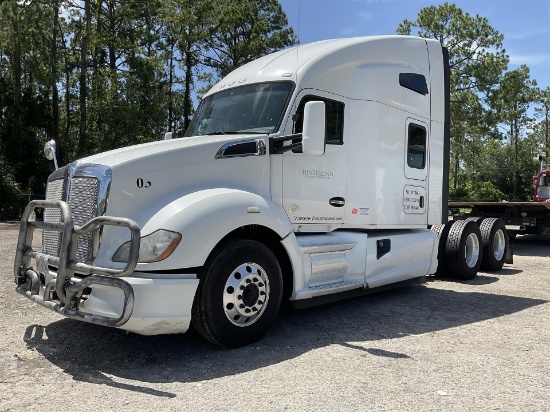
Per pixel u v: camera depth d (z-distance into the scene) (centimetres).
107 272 404
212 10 3469
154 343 489
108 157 479
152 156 475
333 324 567
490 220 985
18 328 526
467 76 3234
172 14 3416
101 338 500
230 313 470
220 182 510
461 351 469
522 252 1312
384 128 669
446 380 395
